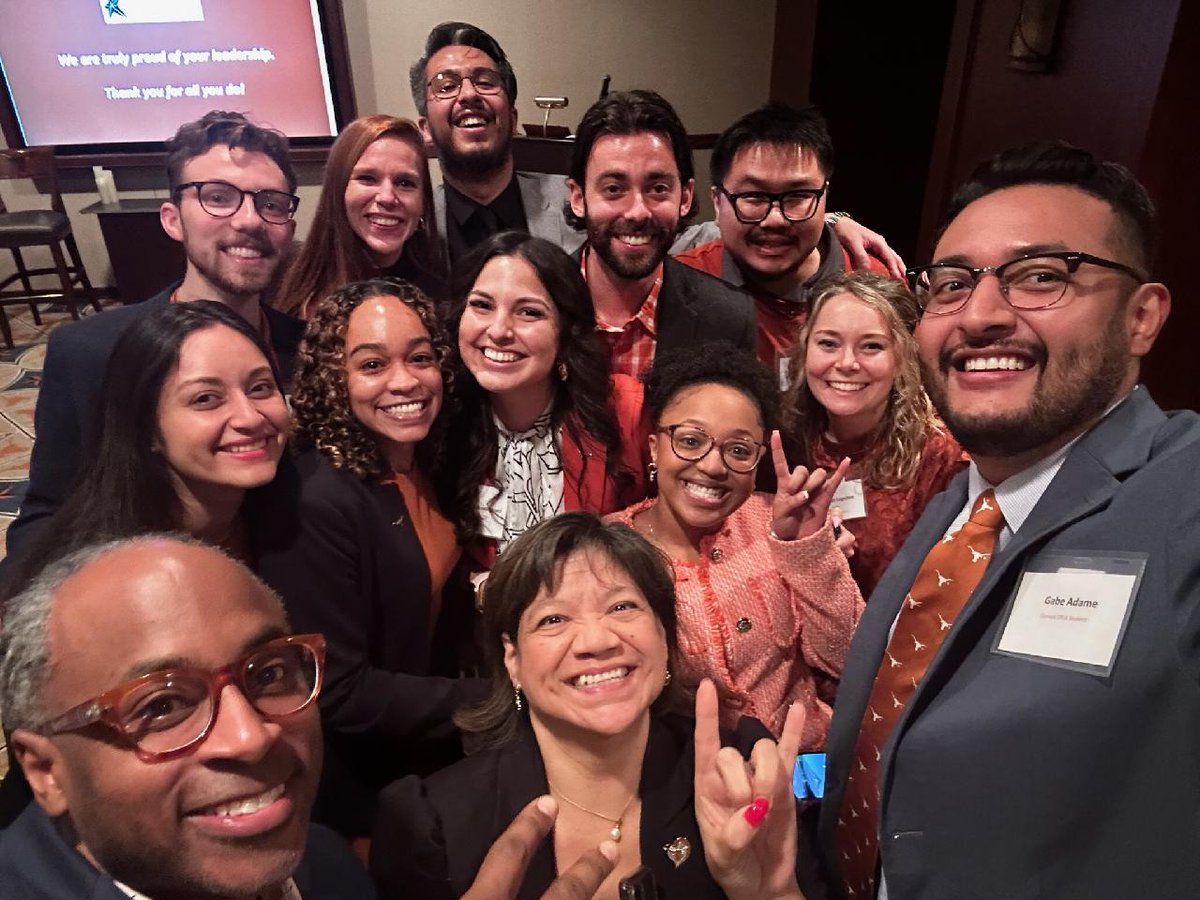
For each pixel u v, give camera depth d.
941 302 1.06
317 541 1.52
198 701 0.77
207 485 1.48
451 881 1.11
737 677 1.59
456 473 1.86
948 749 1.00
